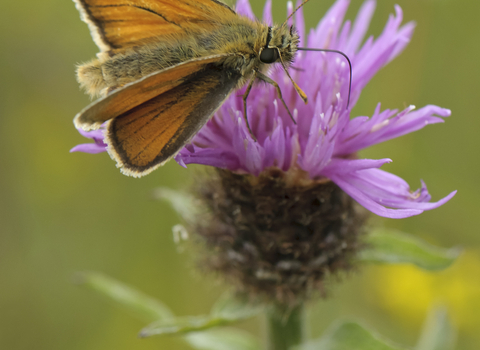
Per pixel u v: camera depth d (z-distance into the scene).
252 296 0.12
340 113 0.12
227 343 0.13
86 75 0.12
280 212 0.12
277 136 0.12
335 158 0.12
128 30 0.12
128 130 0.12
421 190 0.12
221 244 0.13
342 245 0.12
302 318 0.13
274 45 0.12
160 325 0.12
